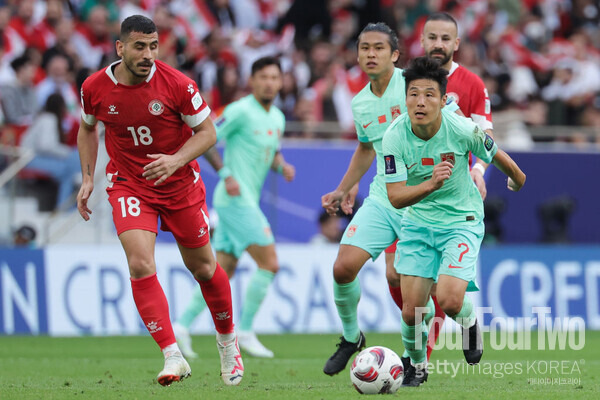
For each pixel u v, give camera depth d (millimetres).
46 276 40812
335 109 52438
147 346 37219
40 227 41969
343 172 43594
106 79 20562
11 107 47406
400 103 24250
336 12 58469
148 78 20438
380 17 59438
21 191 41875
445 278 21047
